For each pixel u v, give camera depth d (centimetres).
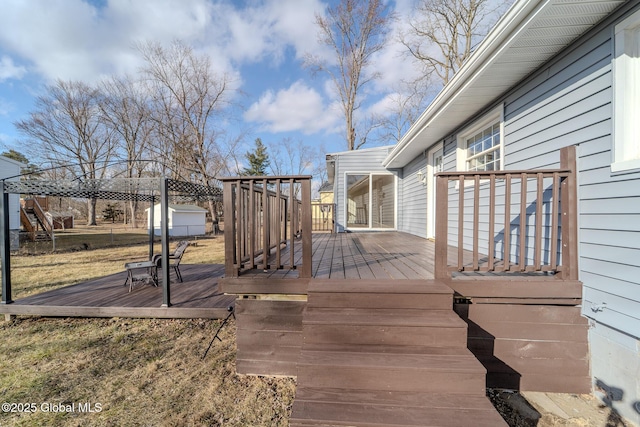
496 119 386
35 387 246
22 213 1309
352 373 169
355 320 196
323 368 170
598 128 223
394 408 155
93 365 280
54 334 349
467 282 236
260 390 239
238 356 258
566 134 255
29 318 396
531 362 236
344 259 371
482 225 404
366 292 216
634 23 198
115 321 387
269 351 254
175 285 491
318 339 196
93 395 236
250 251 261
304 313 210
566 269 239
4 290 393
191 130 1762
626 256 200
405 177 825
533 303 237
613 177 210
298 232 666
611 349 213
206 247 1221
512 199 334
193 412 215
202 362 285
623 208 202
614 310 208
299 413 150
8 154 2261
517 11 223
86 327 368
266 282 248
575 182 238
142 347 317
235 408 219
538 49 260
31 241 1295
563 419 205
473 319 238
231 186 255
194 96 1747
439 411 153
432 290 214
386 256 397
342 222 866
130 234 1722
